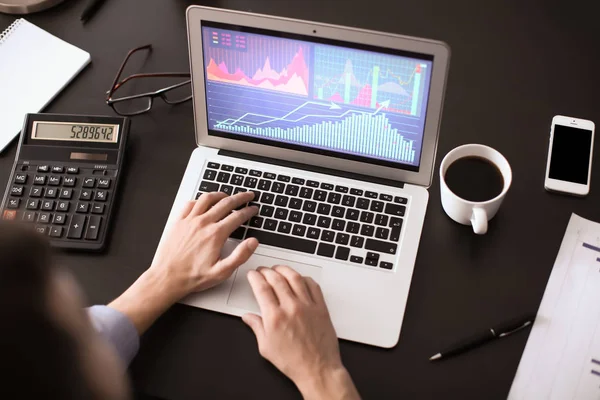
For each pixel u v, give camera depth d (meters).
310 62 0.82
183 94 1.02
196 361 0.80
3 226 0.45
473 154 0.86
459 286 0.83
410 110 0.82
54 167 0.93
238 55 0.84
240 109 0.89
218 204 0.88
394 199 0.89
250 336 0.81
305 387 0.74
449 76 1.01
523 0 1.07
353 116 0.85
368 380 0.78
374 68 0.80
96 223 0.89
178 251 0.84
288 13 1.09
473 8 1.07
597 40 1.02
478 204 0.81
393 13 1.08
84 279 0.87
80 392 0.45
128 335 0.78
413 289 0.84
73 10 1.12
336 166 0.92
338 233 0.87
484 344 0.80
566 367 0.77
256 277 0.82
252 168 0.93
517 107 0.97
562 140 0.92
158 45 1.07
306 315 0.78
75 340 0.45
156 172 0.95
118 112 1.01
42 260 0.45
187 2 1.12
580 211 0.88
